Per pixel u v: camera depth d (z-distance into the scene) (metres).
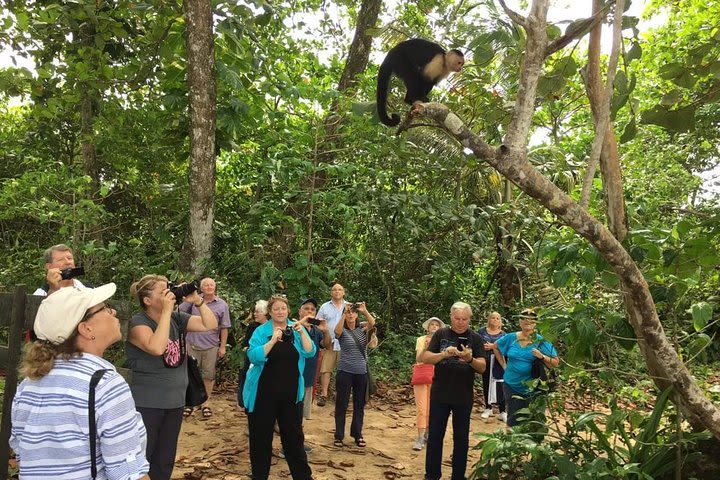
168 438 4.29
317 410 8.76
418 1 14.05
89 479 2.21
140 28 12.48
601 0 4.07
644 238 4.52
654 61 14.66
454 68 5.68
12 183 10.39
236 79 10.13
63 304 2.31
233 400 8.95
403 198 11.63
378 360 11.09
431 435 5.82
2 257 12.11
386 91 5.96
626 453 5.15
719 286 5.94
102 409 2.23
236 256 10.76
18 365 4.47
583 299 7.18
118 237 13.11
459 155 12.29
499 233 13.09
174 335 4.38
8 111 15.82
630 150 14.32
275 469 6.27
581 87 11.76
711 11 12.07
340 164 11.42
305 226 11.82
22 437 2.26
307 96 11.25
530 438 5.18
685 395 4.09
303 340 5.52
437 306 12.88
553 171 12.16
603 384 6.08
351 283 12.40
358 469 6.34
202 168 10.21
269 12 10.77
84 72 10.59
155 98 12.36
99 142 12.41
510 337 6.53
